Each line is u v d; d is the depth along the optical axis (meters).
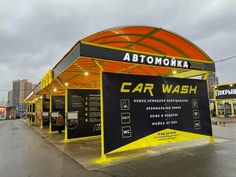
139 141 6.50
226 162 5.13
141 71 10.69
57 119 13.59
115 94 6.29
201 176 4.21
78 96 10.32
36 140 10.55
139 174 4.49
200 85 8.52
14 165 5.63
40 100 20.31
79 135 10.15
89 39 5.96
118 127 6.18
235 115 26.47
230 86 26.97
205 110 8.44
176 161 5.43
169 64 7.64
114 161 5.68
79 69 9.04
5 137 11.97
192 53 8.41
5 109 48.03
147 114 6.85
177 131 7.47
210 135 8.28
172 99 7.59
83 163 5.59
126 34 6.60
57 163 5.73
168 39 7.41
